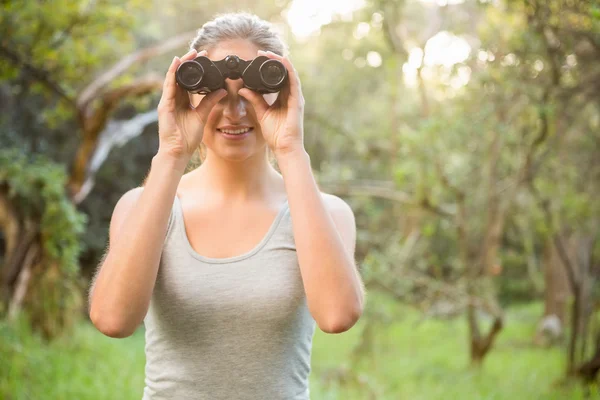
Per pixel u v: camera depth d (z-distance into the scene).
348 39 11.32
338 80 13.65
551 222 7.55
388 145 9.84
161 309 1.53
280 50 1.66
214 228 1.58
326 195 1.72
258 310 1.50
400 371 8.31
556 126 7.11
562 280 11.88
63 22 6.52
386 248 9.43
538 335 11.43
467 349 10.38
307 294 1.47
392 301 8.92
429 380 7.93
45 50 6.54
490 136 7.53
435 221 8.62
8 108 11.66
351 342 9.95
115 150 13.55
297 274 1.54
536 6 5.44
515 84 6.18
